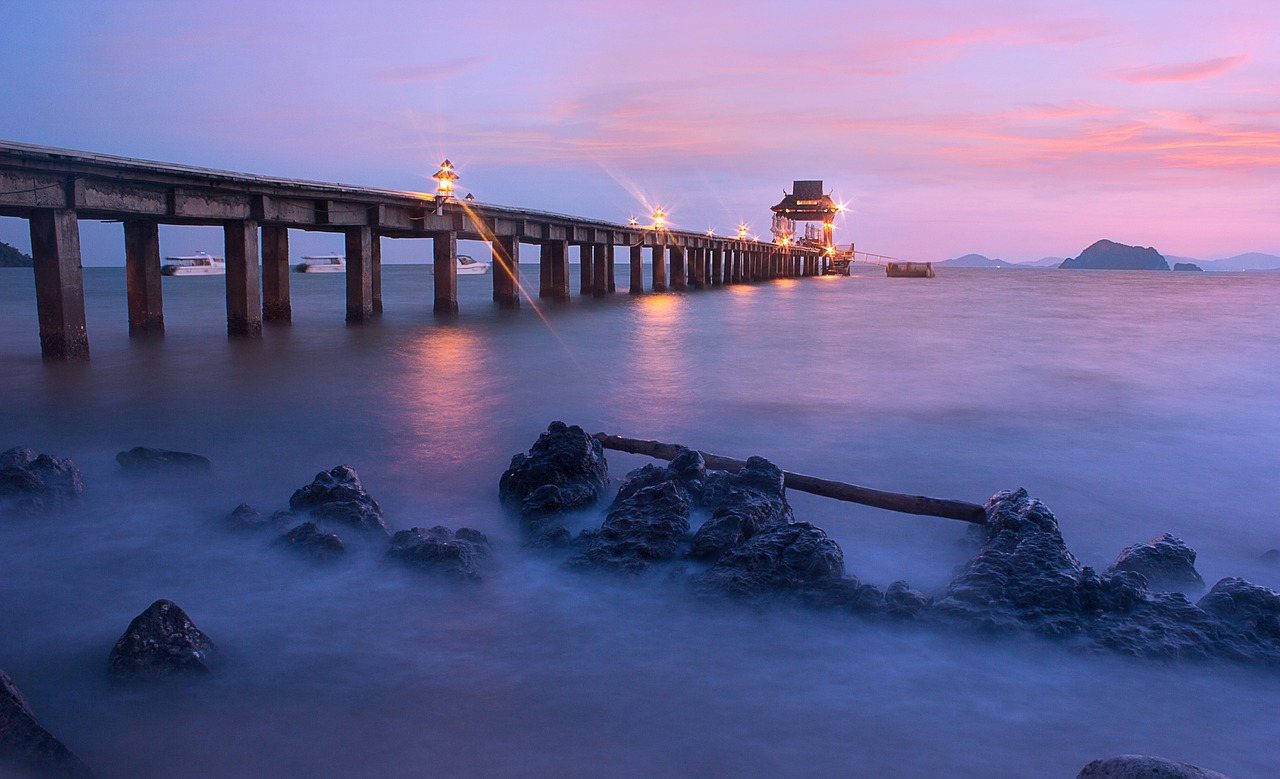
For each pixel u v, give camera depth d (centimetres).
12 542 617
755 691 420
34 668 434
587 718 391
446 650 458
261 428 1041
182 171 1752
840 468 891
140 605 512
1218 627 470
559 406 1212
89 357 1647
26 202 1438
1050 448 985
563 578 561
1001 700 414
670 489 636
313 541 586
